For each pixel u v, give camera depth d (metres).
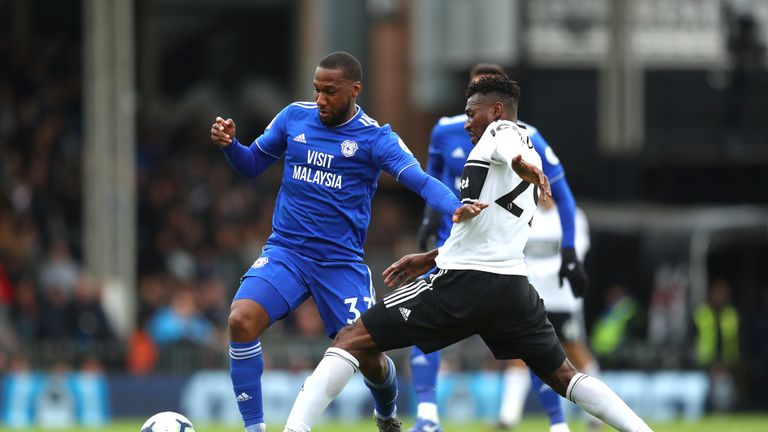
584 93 87.06
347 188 26.08
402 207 91.56
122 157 69.81
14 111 78.75
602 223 75.12
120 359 60.31
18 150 76.69
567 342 36.91
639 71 87.81
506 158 23.59
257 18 101.25
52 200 75.00
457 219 23.70
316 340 61.84
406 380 57.84
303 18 92.38
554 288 36.47
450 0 83.38
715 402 63.69
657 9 89.81
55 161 77.25
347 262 26.39
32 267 64.94
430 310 24.25
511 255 24.22
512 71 82.06
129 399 56.38
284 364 60.47
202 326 64.25
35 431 45.75
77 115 83.19
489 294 24.02
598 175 85.56
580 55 87.44
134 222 72.56
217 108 99.00
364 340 24.59
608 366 64.56
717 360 66.00
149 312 66.38
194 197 78.19
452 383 56.66
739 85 88.75
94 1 69.75
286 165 26.47
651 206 79.69
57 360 59.44
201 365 60.41
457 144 31.72
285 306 25.95
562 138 86.50
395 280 24.91
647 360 64.88
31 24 91.81
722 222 72.25
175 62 99.31
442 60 83.75
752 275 77.38
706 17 89.94
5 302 62.56
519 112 85.38
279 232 26.42
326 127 26.08
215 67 100.38
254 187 83.81
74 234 75.50
